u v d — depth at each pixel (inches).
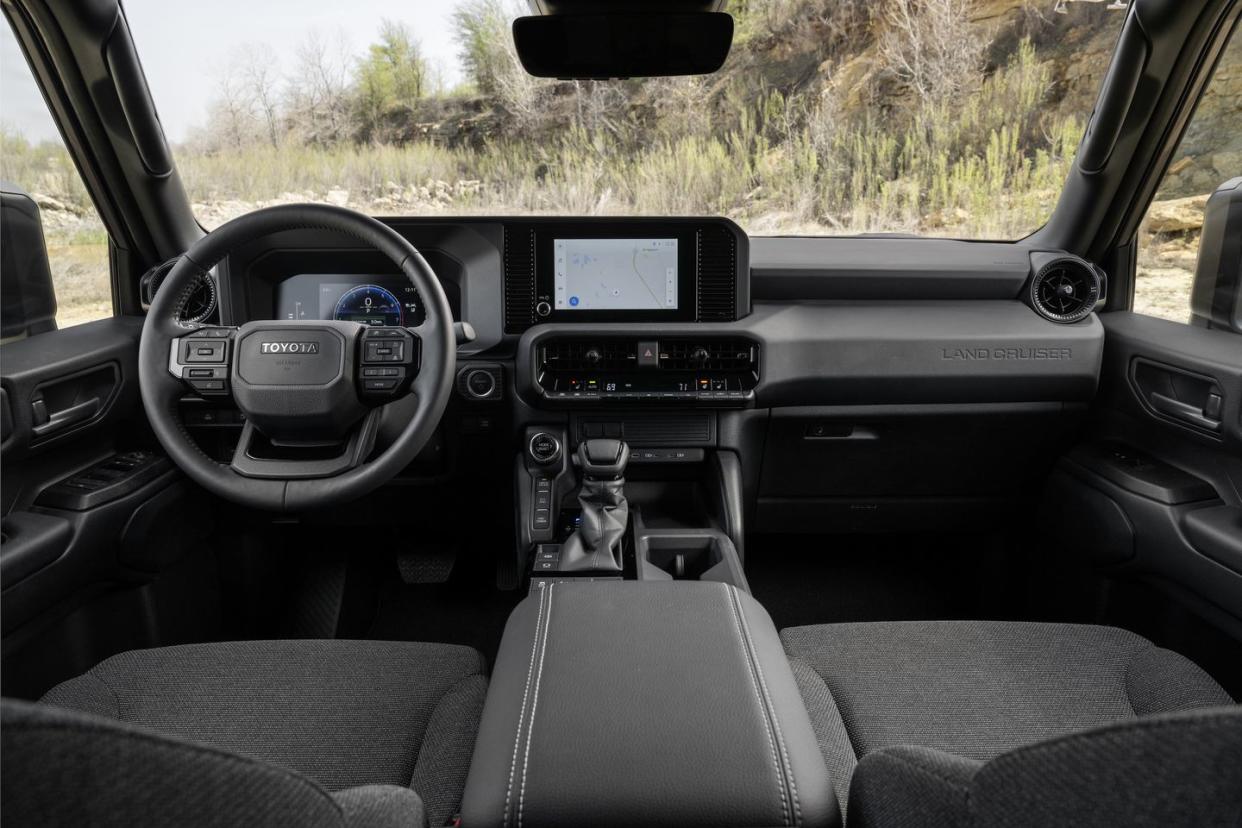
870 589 102.2
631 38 74.0
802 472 90.3
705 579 68.9
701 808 27.1
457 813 38.5
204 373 58.2
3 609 54.8
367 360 58.0
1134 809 18.7
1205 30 73.5
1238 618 63.1
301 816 21.8
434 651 54.3
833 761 43.1
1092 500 79.5
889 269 85.2
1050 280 85.7
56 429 64.1
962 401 85.0
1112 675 51.9
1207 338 76.2
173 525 73.6
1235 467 69.1
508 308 83.1
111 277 84.9
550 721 30.7
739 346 83.0
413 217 81.7
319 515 88.6
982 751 45.9
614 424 84.0
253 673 51.6
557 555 74.2
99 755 17.2
